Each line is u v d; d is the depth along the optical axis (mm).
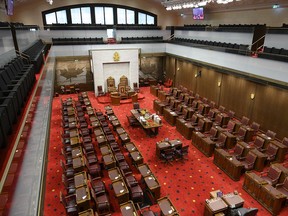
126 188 7773
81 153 9641
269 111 12242
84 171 8469
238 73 13648
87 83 20828
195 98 16688
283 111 11414
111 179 8211
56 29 20312
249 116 13664
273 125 12094
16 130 5367
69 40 20359
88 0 22469
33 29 17516
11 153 4480
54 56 18359
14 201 3715
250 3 16219
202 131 12453
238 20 18062
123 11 23984
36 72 10906
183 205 7852
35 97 8336
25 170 4316
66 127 12688
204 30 18438
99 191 7812
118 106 17203
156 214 7422
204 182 8961
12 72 7805
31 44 15094
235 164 8883
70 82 20344
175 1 17953
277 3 14391
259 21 16156
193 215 7469
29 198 3775
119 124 12609
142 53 21172
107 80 19734
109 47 19922
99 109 16609
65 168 9070
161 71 23547
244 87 13750
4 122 4734
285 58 10586
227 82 15102
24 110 6543
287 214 7414
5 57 8922
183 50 19109
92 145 10578
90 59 19516
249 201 7996
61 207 7766
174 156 10453
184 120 12938
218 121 13008
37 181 4094
